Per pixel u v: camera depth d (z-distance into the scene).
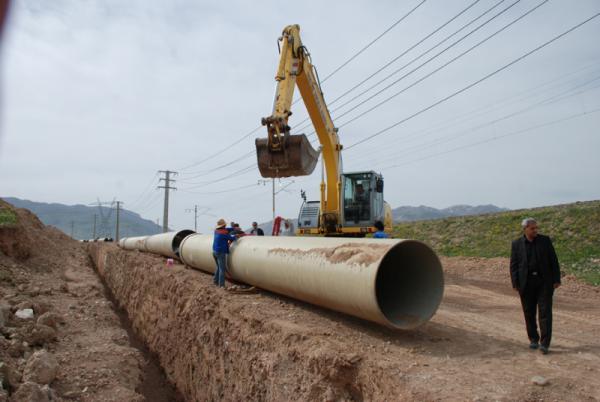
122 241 30.97
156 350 11.59
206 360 8.20
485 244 23.67
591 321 7.86
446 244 25.78
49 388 6.43
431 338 6.17
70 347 9.08
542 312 5.57
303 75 12.62
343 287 6.28
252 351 6.50
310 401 4.88
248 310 7.47
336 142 14.34
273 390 5.61
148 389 9.18
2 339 7.90
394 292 7.10
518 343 6.05
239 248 9.89
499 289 12.57
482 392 4.19
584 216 21.08
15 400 5.80
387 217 16.05
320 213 14.12
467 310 8.70
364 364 4.81
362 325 6.72
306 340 5.65
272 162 11.46
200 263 12.51
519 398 4.06
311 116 13.49
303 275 7.25
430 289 6.40
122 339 10.13
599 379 4.60
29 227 23.75
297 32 12.64
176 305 10.80
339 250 6.81
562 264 17.80
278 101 11.53
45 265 19.42
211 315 8.57
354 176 14.16
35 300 12.12
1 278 14.36
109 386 7.46
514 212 26.30
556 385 4.40
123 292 18.08
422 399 4.05
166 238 17.72
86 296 14.36
